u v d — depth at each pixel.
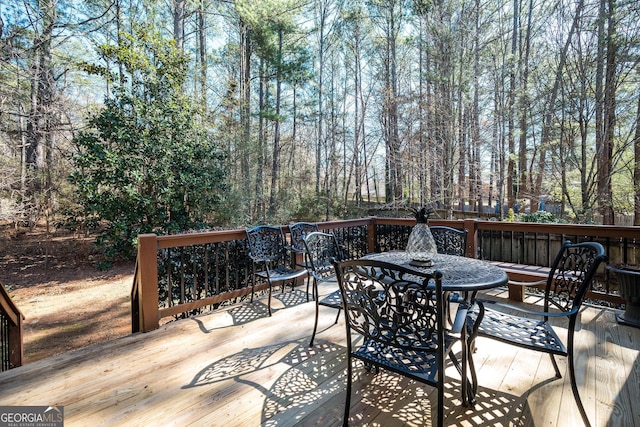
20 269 7.28
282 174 14.34
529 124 8.70
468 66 8.73
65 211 7.30
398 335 1.43
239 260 3.70
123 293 6.14
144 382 1.93
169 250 2.89
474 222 3.79
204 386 1.89
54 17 6.61
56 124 6.97
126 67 7.03
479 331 1.68
